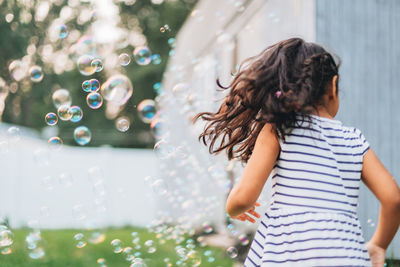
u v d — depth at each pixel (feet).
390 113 10.32
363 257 3.77
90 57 8.78
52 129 39.52
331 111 4.35
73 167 27.30
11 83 46.34
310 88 4.06
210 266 11.92
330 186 3.92
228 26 16.55
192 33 21.35
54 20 48.67
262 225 4.06
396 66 10.42
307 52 4.30
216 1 17.57
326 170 3.95
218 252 14.10
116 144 48.80
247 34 14.67
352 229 3.84
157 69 49.80
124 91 8.68
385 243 3.98
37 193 26.58
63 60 50.96
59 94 9.02
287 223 3.85
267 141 4.04
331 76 4.28
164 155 10.61
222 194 15.52
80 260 12.82
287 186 3.94
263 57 4.34
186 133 20.03
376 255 3.98
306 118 4.07
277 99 4.04
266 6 12.94
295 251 3.76
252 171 3.97
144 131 51.75
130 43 53.16
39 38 48.16
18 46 43.06
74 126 53.01
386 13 10.43
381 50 10.36
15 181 26.32
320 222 3.77
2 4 42.93
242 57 15.30
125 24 55.01
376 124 10.28
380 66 10.36
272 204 4.04
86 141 8.98
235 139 4.78
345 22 10.23
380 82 10.34
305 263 3.70
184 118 20.06
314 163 3.95
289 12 11.27
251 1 14.26
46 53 49.11
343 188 3.95
